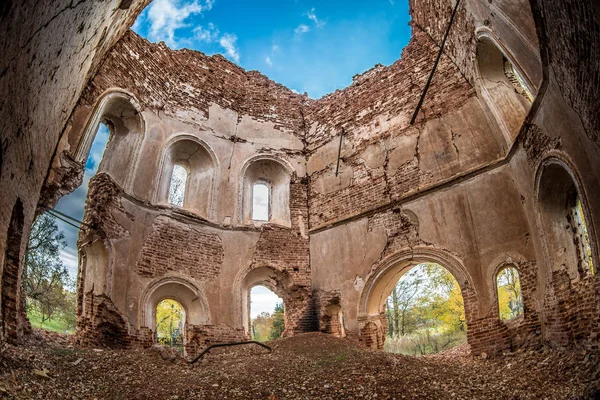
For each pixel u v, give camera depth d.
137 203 12.60
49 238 16.59
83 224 10.55
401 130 14.63
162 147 14.01
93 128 11.21
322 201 16.31
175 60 15.49
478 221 11.53
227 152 16.05
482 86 11.98
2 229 5.38
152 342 11.67
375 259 13.70
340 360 8.53
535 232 9.92
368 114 16.14
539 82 8.58
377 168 14.91
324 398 6.14
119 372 7.29
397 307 26.33
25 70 4.68
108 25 8.97
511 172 11.08
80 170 10.52
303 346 10.73
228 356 10.00
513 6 8.38
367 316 13.34
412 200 13.33
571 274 8.76
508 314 21.95
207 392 6.43
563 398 5.61
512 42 9.16
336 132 17.06
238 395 6.29
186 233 13.71
